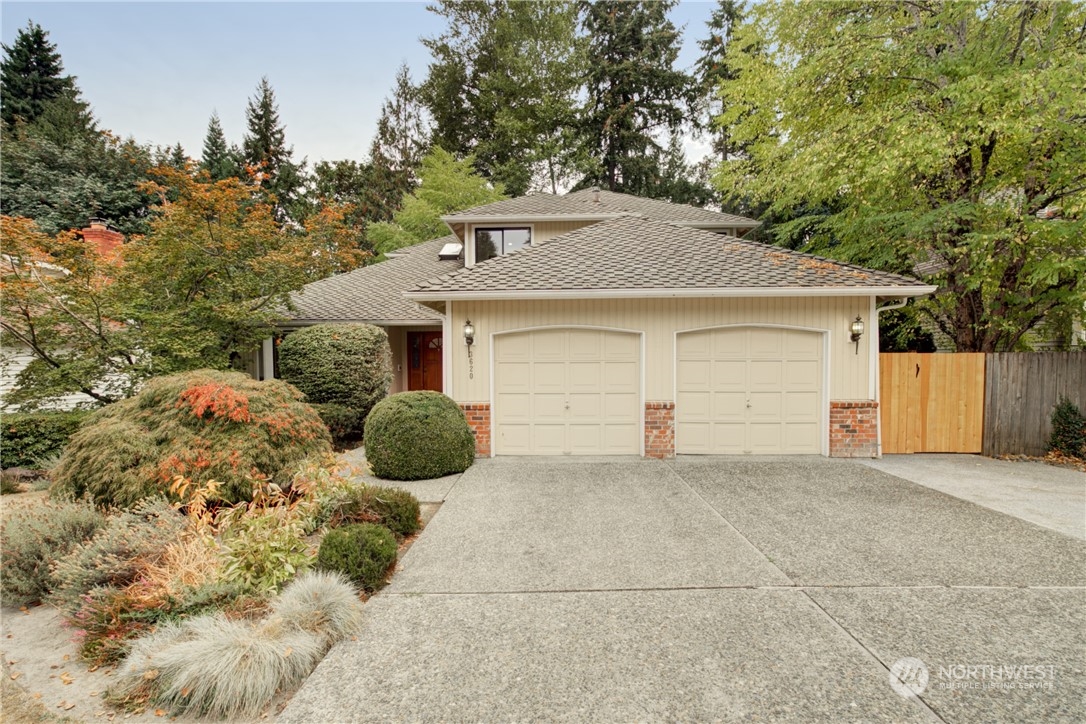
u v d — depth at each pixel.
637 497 7.22
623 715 2.94
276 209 35.88
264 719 3.03
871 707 2.99
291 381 12.26
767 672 3.31
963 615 3.99
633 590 4.46
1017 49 9.98
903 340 14.87
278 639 3.47
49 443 9.53
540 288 9.33
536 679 3.28
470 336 9.71
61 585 4.27
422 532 5.97
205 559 4.41
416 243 25.27
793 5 12.34
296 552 4.70
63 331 10.30
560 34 28.30
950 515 6.36
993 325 11.06
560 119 29.08
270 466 6.61
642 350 9.69
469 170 26.66
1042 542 5.46
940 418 9.88
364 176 35.59
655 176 29.53
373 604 4.27
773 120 14.11
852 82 11.20
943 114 9.91
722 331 9.73
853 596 4.30
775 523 6.11
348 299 15.47
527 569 4.91
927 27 10.66
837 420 9.59
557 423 9.91
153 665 3.24
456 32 30.31
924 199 11.42
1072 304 9.90
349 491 6.12
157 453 6.17
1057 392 9.70
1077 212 8.95
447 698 3.12
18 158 23.92
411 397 8.80
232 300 11.99
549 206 16.36
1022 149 10.21
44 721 3.05
